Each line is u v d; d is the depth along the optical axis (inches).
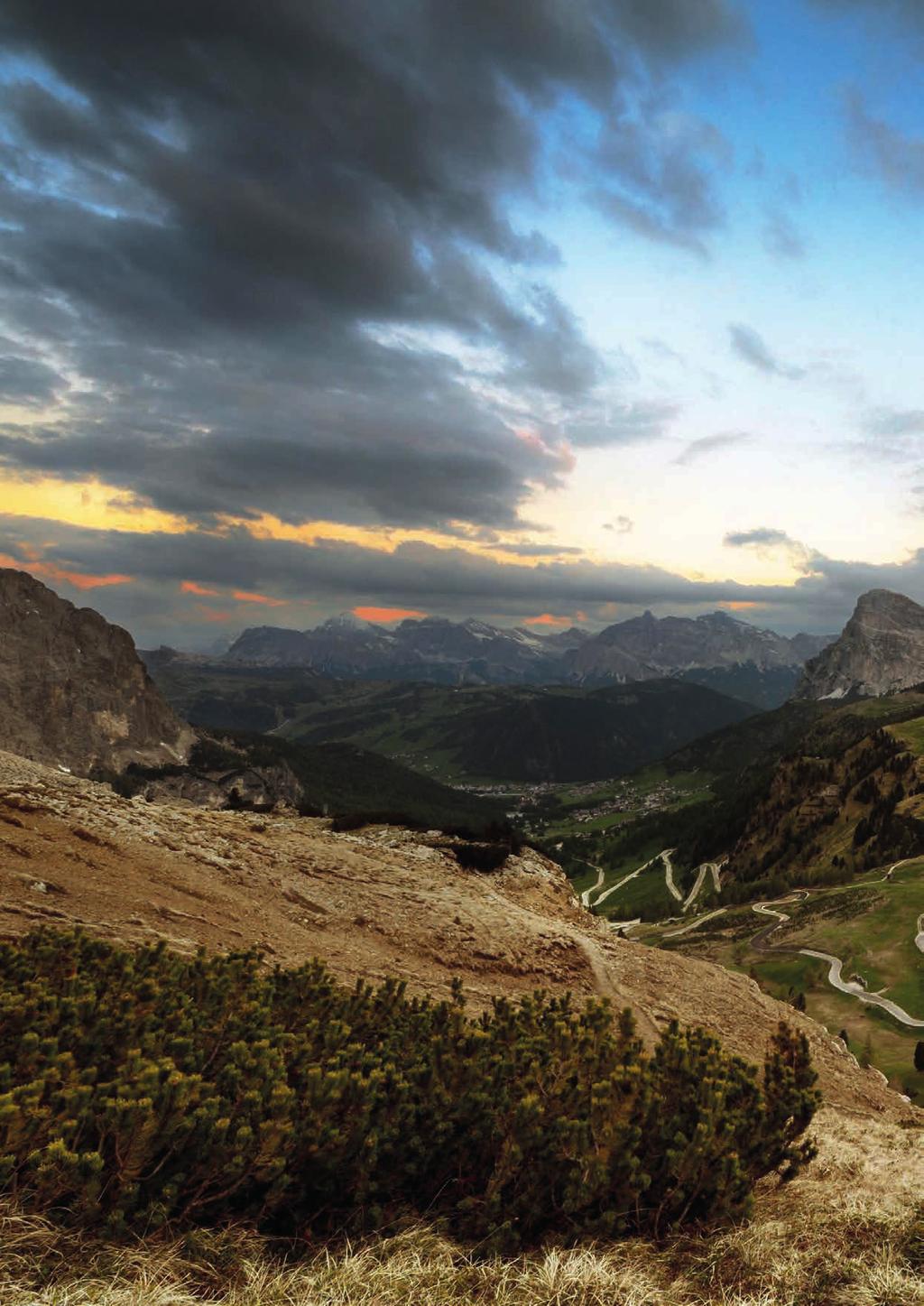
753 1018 1165.7
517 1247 288.0
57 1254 221.1
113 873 776.3
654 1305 259.8
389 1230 284.7
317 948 810.2
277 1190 257.8
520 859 1524.4
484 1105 309.9
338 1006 409.7
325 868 1093.8
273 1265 248.8
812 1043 1208.2
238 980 412.8
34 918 593.3
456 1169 315.0
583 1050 375.2
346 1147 277.7
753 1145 375.2
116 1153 240.2
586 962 1104.8
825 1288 280.2
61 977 390.6
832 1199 392.2
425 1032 389.4
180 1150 249.1
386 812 1680.6
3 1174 223.8
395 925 978.1
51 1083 263.6
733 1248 307.6
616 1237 306.8
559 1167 307.9
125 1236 236.5
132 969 401.7
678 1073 382.9
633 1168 308.7
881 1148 707.4
